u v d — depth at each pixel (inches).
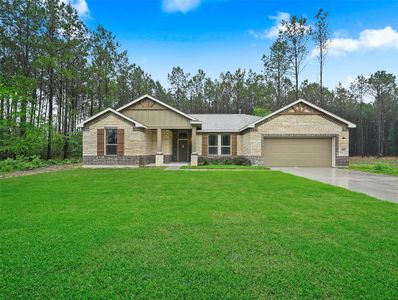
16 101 711.1
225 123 855.7
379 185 347.6
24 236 146.7
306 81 1621.6
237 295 90.9
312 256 121.7
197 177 434.9
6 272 105.9
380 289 94.4
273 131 695.7
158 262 115.6
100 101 1147.3
